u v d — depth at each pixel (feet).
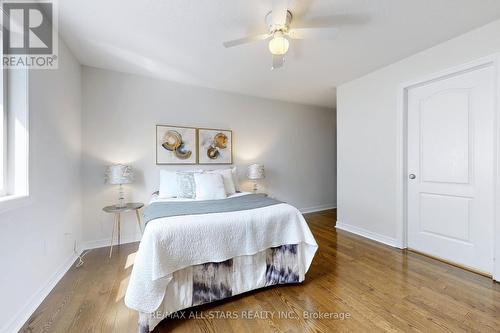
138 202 9.78
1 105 4.76
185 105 10.89
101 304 5.26
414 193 8.41
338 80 10.52
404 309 5.08
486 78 6.56
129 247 9.01
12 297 4.39
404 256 7.97
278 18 5.27
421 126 8.14
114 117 9.37
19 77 4.98
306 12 5.75
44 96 5.79
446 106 7.44
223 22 6.18
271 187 13.52
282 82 10.75
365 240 9.64
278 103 13.71
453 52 7.03
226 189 9.68
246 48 7.61
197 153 11.10
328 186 15.74
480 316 4.83
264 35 5.87
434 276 6.56
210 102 11.53
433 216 7.86
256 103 12.93
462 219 7.11
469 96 6.91
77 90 8.31
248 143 12.69
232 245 5.45
